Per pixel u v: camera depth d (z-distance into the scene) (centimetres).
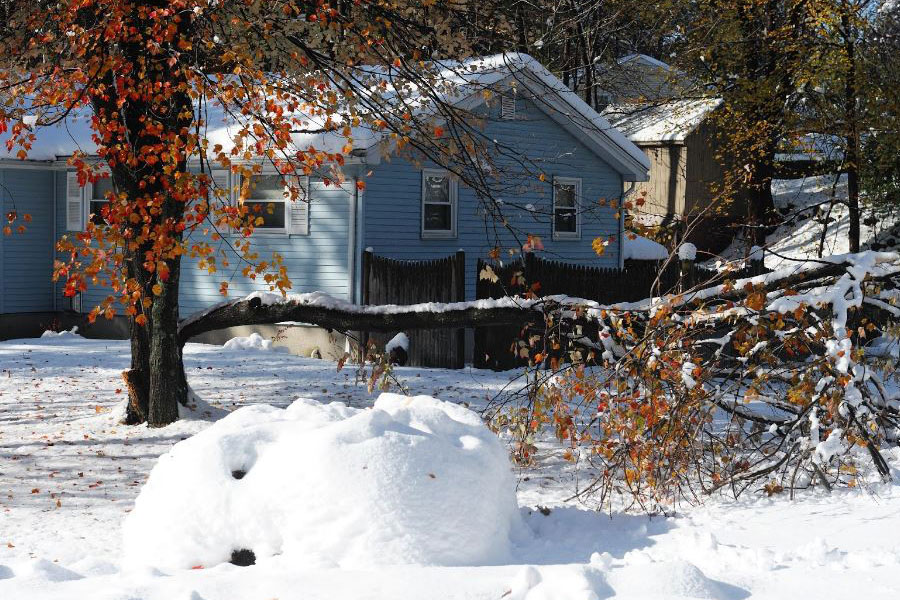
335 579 556
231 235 2133
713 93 2733
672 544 701
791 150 2816
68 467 1118
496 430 1045
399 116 1278
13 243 2339
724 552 642
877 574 576
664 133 3469
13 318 2350
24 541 817
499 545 674
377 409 754
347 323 1292
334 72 1095
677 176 3634
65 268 1025
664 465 876
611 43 3806
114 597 498
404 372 1847
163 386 1324
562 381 989
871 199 2753
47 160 2306
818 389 876
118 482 1052
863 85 2377
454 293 1844
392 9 1160
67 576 576
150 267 1027
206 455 662
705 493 892
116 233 1024
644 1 2895
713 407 905
